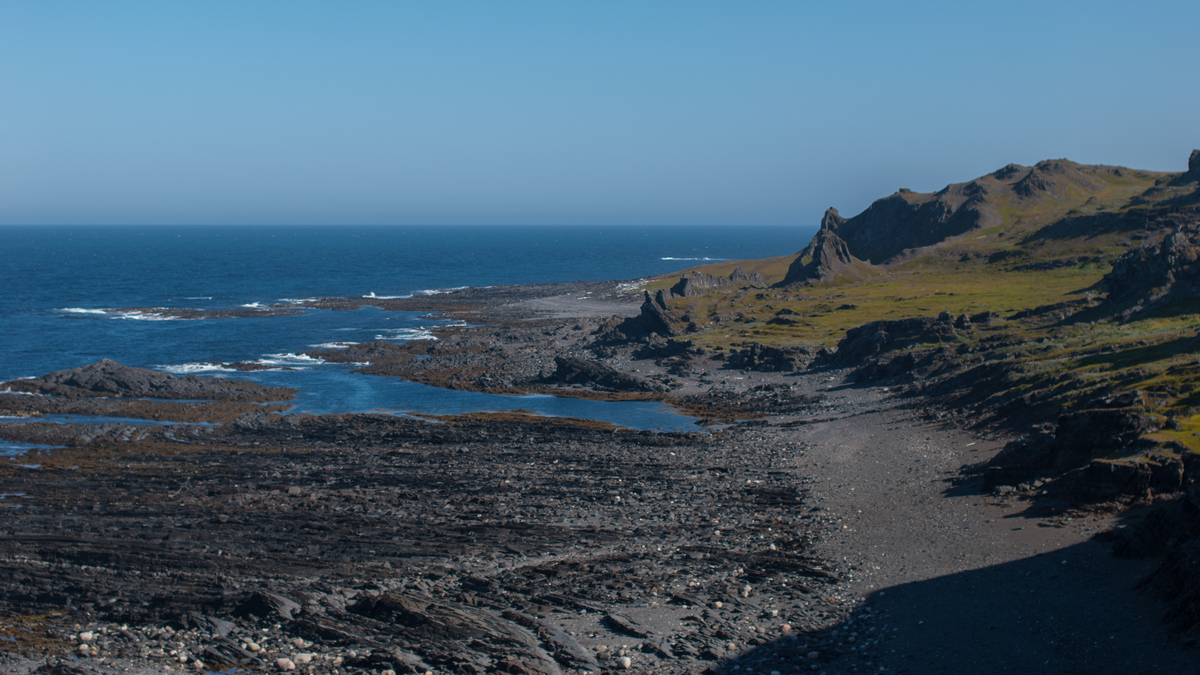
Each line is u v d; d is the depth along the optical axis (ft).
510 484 184.96
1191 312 268.41
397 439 240.53
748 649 91.09
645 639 93.81
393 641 93.61
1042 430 160.76
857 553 128.26
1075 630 85.15
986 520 134.31
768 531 144.66
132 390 302.66
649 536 143.64
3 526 151.53
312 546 138.41
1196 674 69.87
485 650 90.27
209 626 99.96
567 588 112.68
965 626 92.27
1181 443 131.75
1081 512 126.52
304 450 225.15
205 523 153.38
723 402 304.30
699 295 568.41
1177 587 84.23
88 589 115.75
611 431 252.83
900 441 211.61
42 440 231.30
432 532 146.92
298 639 95.04
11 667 85.97
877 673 82.79
